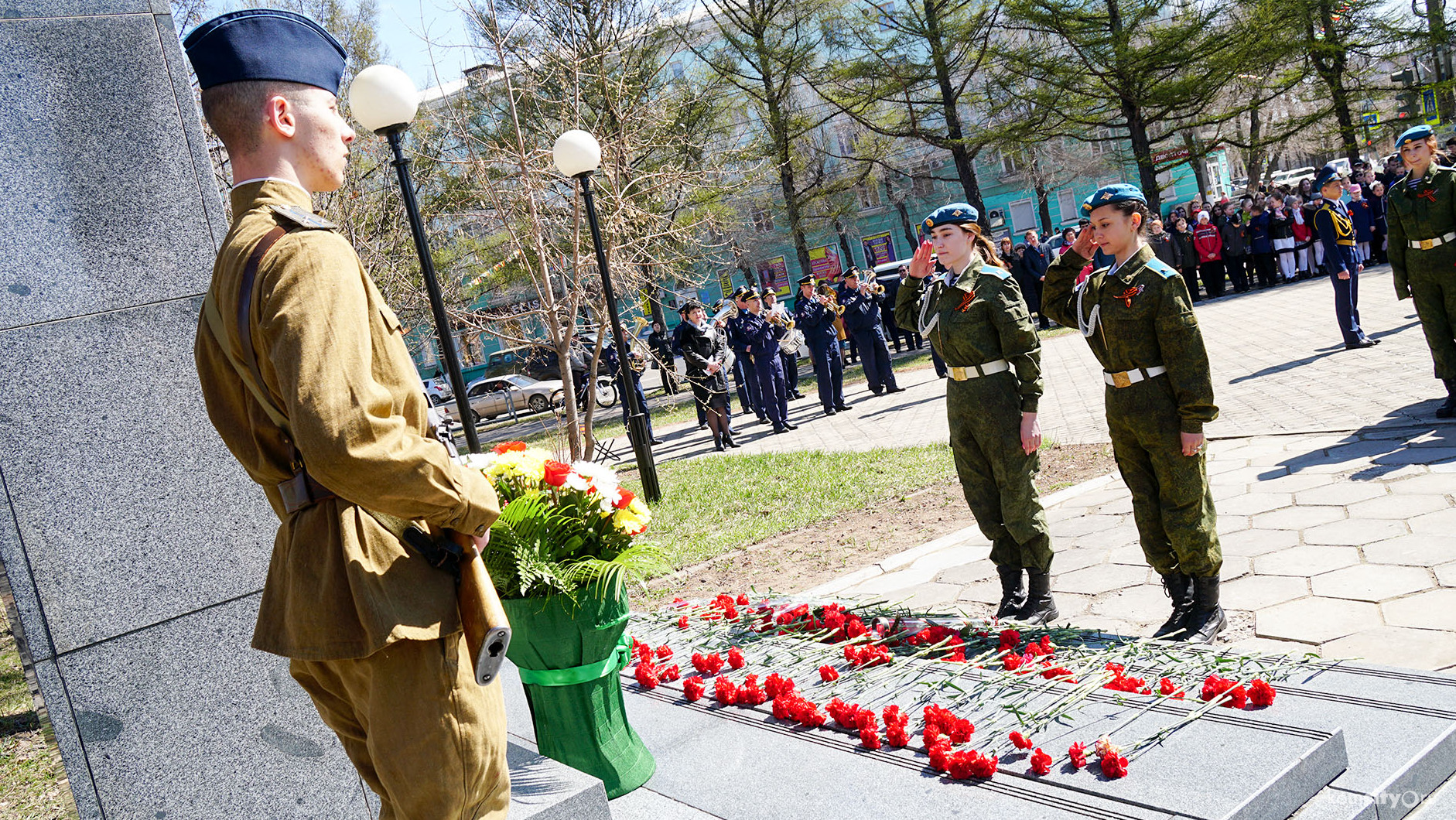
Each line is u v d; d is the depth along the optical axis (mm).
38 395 2506
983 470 4883
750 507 9078
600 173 10906
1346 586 4625
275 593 2002
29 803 4730
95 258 2590
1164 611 4816
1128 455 4438
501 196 10641
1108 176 42250
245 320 1846
